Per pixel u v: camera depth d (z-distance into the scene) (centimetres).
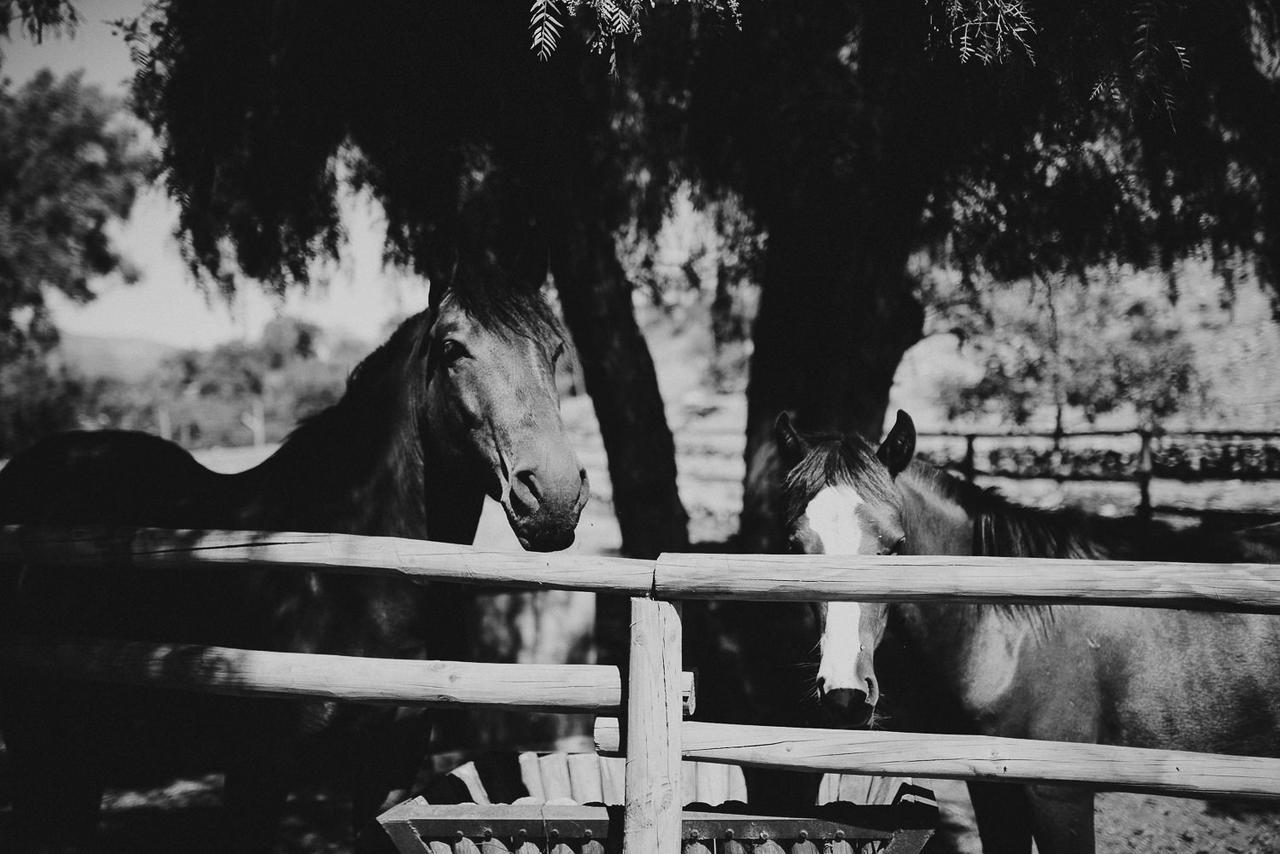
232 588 254
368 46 406
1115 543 273
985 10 271
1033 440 1141
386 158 449
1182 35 351
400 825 208
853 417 467
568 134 440
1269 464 904
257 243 451
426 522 259
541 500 221
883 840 202
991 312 637
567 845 208
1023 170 436
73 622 271
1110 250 464
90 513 279
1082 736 257
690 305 715
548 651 543
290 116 414
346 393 274
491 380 228
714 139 472
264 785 250
